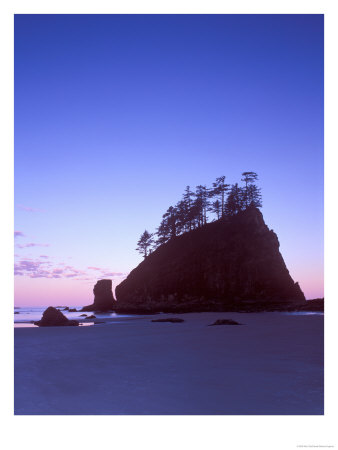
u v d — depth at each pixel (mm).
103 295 88250
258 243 68500
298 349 11984
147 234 92438
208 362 9648
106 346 13266
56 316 28594
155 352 11602
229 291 66000
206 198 87500
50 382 7445
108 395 6508
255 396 6398
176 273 73250
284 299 61594
